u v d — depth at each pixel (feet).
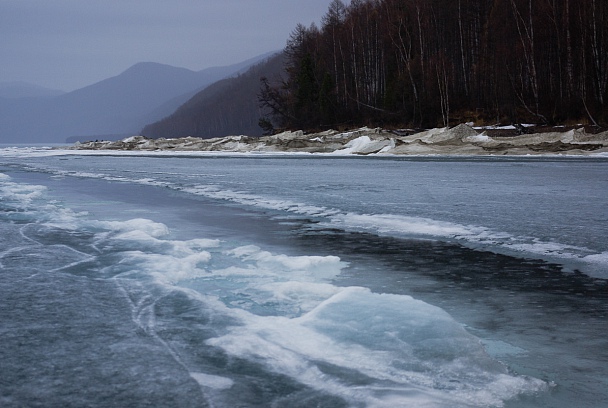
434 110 165.78
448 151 106.63
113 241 20.01
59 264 16.05
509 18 153.89
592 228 23.50
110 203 34.81
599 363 9.36
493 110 154.30
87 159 111.75
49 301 11.96
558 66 147.23
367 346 9.02
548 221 25.43
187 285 14.11
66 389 7.44
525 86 149.89
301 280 15.06
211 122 597.52
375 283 15.05
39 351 8.87
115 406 6.95
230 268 16.15
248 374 8.07
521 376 8.39
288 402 7.20
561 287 14.69
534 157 91.86
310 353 8.86
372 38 210.18
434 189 40.68
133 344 9.25
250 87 640.99
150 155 131.64
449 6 181.16
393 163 79.25
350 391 7.53
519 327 11.40
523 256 18.57
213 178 54.70
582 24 137.49
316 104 211.61
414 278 15.64
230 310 11.28
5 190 42.45
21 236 21.04
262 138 162.50
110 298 12.22
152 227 23.45
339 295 11.65
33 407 6.89
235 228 24.79
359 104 199.52
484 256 18.60
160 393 7.37
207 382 7.76
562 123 130.72
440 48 183.11
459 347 9.01
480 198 34.73
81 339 9.50
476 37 175.94
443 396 7.49
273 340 9.46
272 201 34.73
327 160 92.89
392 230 23.84
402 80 177.27
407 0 199.52
